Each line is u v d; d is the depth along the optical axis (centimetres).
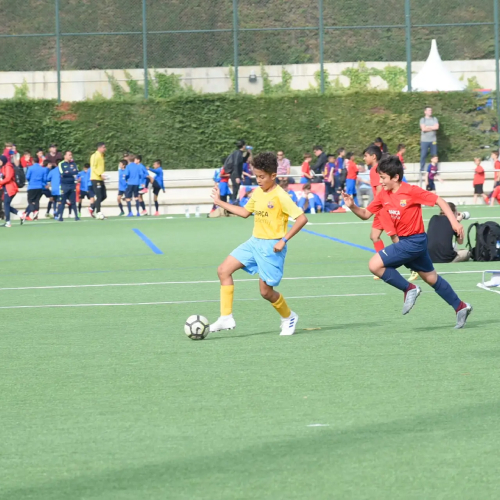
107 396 1662
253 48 9412
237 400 1612
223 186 7438
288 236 2181
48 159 7838
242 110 8925
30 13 9475
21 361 2005
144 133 8869
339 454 1297
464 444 1334
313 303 2831
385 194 2236
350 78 9400
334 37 9512
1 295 3169
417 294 2262
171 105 8894
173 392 1683
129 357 2025
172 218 7469
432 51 9281
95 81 9331
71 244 5238
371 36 9512
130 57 9356
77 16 9406
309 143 8944
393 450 1311
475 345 2089
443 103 9019
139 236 5694
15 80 9388
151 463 1273
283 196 2162
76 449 1345
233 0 9288
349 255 4303
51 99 8831
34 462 1291
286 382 1744
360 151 8975
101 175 7475
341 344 2133
